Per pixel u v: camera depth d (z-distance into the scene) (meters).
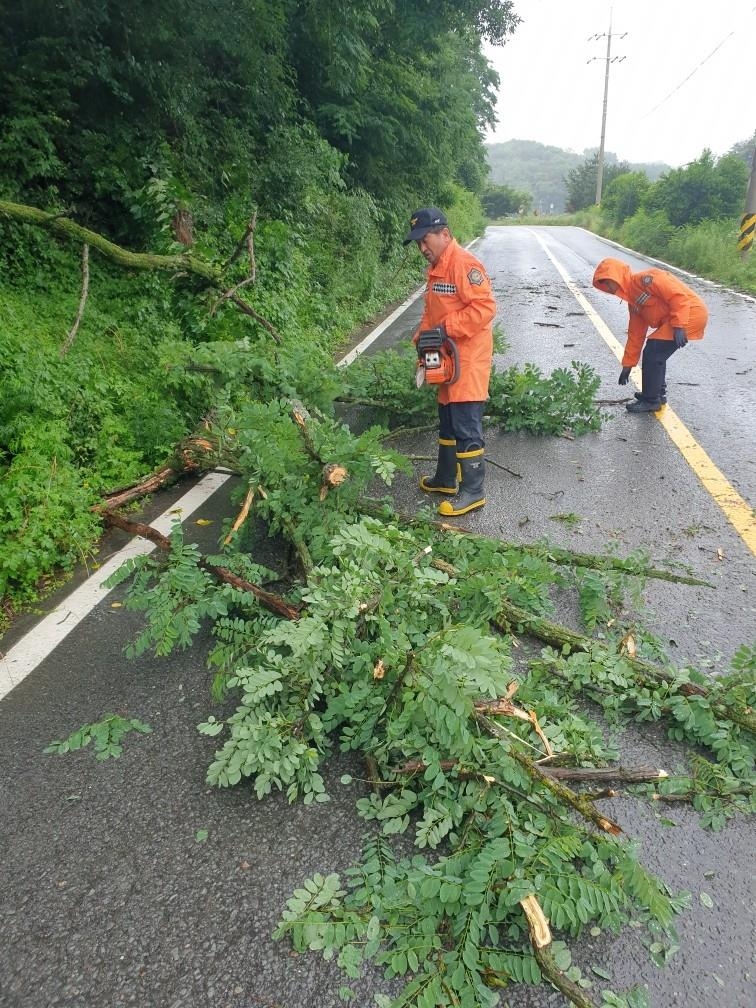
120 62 7.48
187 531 4.39
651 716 2.63
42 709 2.86
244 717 2.45
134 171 7.54
